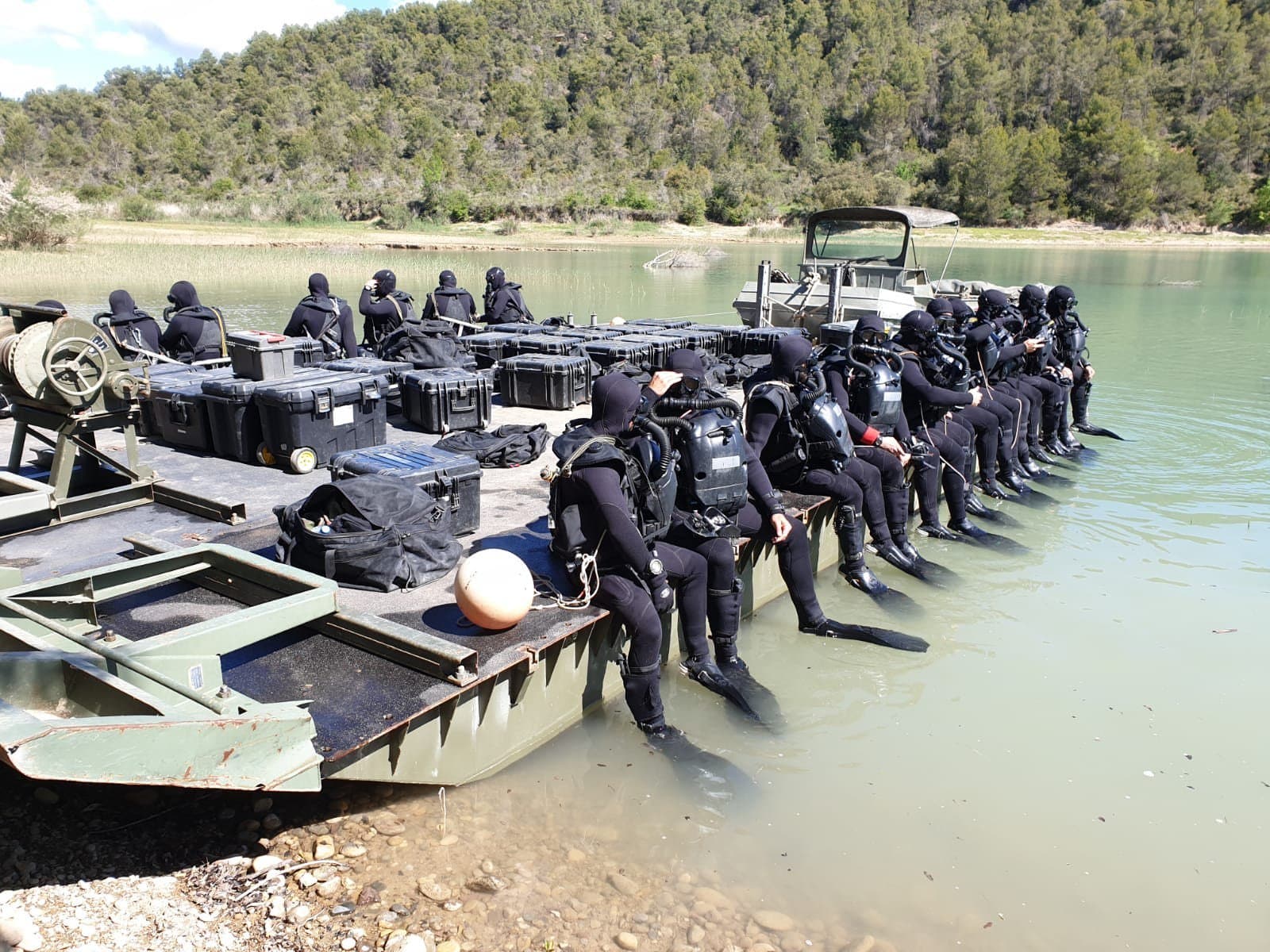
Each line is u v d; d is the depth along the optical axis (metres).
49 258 27.39
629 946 2.88
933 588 5.99
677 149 100.69
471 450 6.32
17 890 2.79
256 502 5.29
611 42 165.75
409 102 122.50
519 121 119.56
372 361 7.50
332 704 3.25
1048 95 107.62
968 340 7.79
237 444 6.05
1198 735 4.25
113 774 2.39
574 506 3.97
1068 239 65.69
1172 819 3.65
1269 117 90.56
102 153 91.19
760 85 131.62
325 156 87.12
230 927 2.80
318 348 7.69
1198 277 32.78
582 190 74.19
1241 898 3.22
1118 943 3.00
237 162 83.19
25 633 2.95
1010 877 3.31
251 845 3.22
